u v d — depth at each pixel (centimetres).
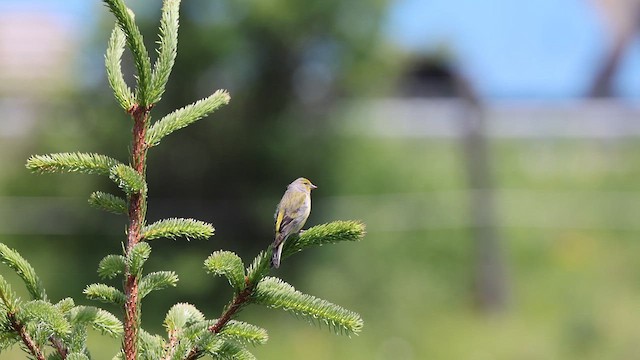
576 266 2119
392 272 2077
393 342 1786
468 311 1983
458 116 2245
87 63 2109
